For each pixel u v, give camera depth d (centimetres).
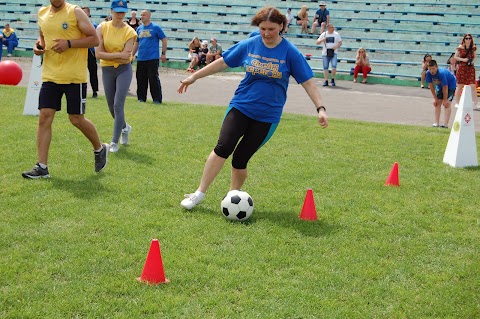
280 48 572
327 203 641
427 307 418
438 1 2545
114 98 841
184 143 917
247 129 596
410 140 1050
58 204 594
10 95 1351
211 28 2692
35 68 1088
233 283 438
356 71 2188
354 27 2553
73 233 522
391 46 2430
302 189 695
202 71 604
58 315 385
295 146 943
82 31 665
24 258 469
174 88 1816
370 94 1880
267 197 657
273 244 517
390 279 462
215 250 497
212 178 601
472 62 1556
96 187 657
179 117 1166
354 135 1066
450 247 536
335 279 454
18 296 406
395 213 623
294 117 1255
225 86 1912
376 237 551
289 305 410
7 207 580
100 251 482
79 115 683
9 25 2802
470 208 654
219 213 594
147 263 435
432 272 478
